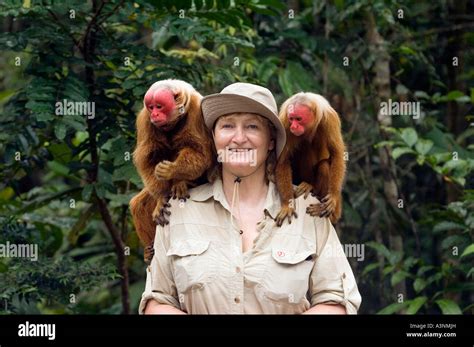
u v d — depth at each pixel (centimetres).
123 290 584
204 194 357
